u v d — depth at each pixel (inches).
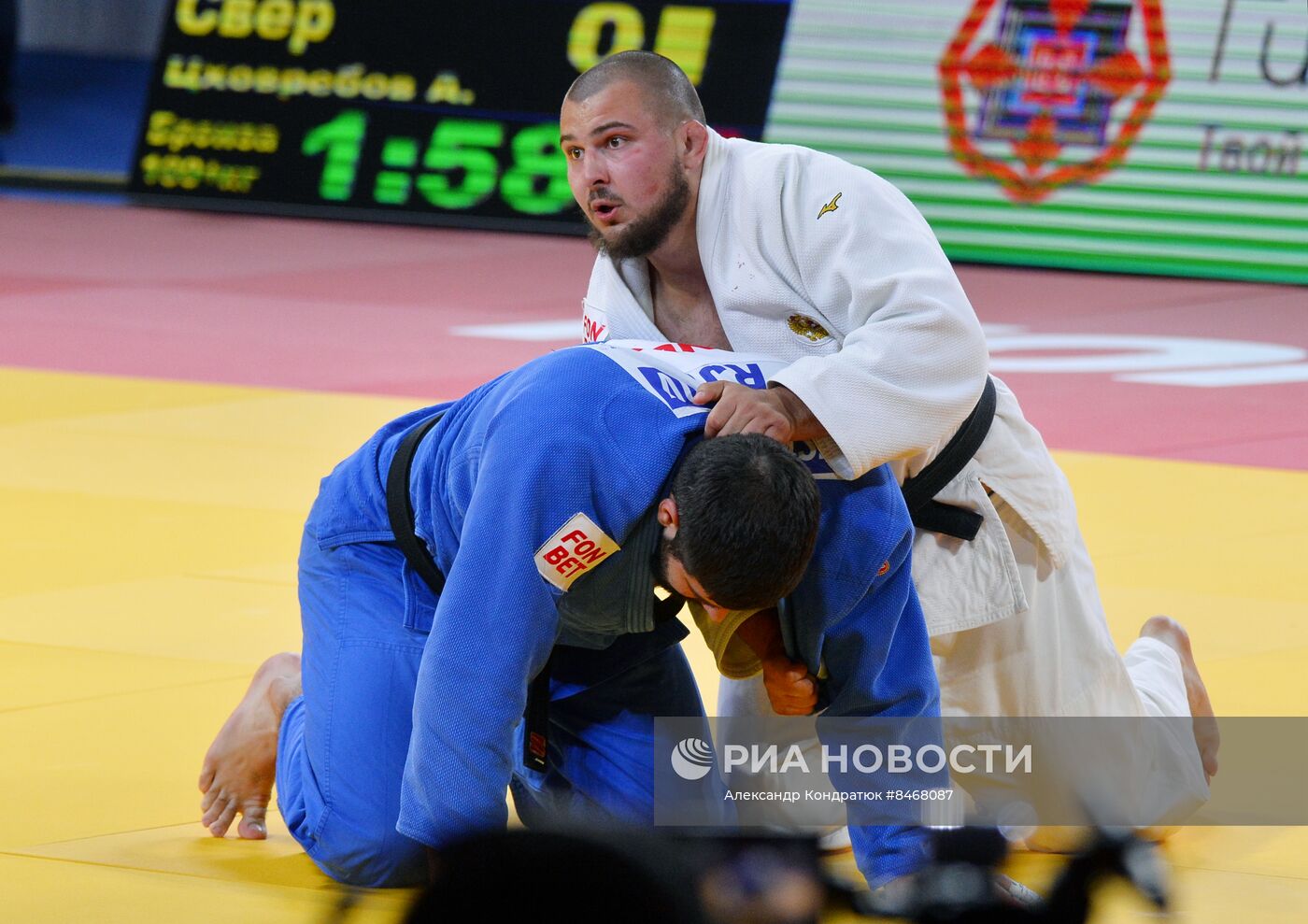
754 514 373.4
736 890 243.3
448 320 1631.4
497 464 398.9
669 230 472.1
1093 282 1967.3
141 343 1471.5
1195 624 715.4
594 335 499.8
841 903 268.1
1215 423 1194.6
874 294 447.5
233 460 1024.2
